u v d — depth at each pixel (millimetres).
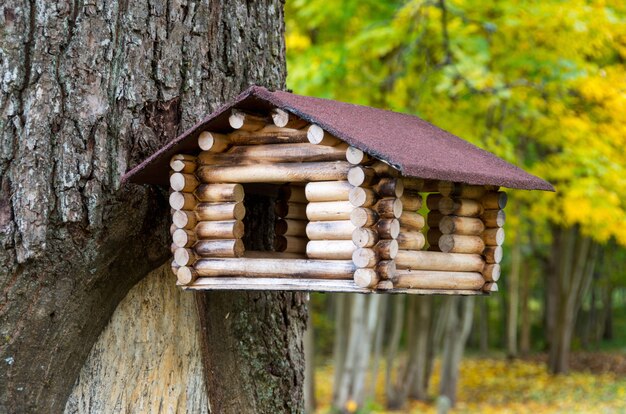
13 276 3213
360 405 13242
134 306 3635
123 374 3609
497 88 7750
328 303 26172
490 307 28859
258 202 3908
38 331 3324
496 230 3551
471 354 24703
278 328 3979
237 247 3150
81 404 3557
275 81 3955
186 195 3197
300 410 4109
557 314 18922
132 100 3373
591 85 8016
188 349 3711
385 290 2881
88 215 3254
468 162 3324
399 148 2961
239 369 3799
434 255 3246
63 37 3281
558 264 18828
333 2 8555
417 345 15023
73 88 3279
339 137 2832
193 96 3541
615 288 28516
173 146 3098
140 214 3375
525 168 9492
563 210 9789
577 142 8742
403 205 3102
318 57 8633
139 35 3422
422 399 15180
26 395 3373
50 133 3234
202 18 3592
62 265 3281
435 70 7949
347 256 2918
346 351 13812
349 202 2910
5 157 3189
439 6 7602
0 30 3229
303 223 3834
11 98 3217
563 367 18891
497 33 8516
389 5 8820
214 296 3719
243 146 3152
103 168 3281
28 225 3174
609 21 7793
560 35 8188
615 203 8633
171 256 3584
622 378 18438
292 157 3041
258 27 3852
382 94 8984
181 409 3684
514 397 16109
